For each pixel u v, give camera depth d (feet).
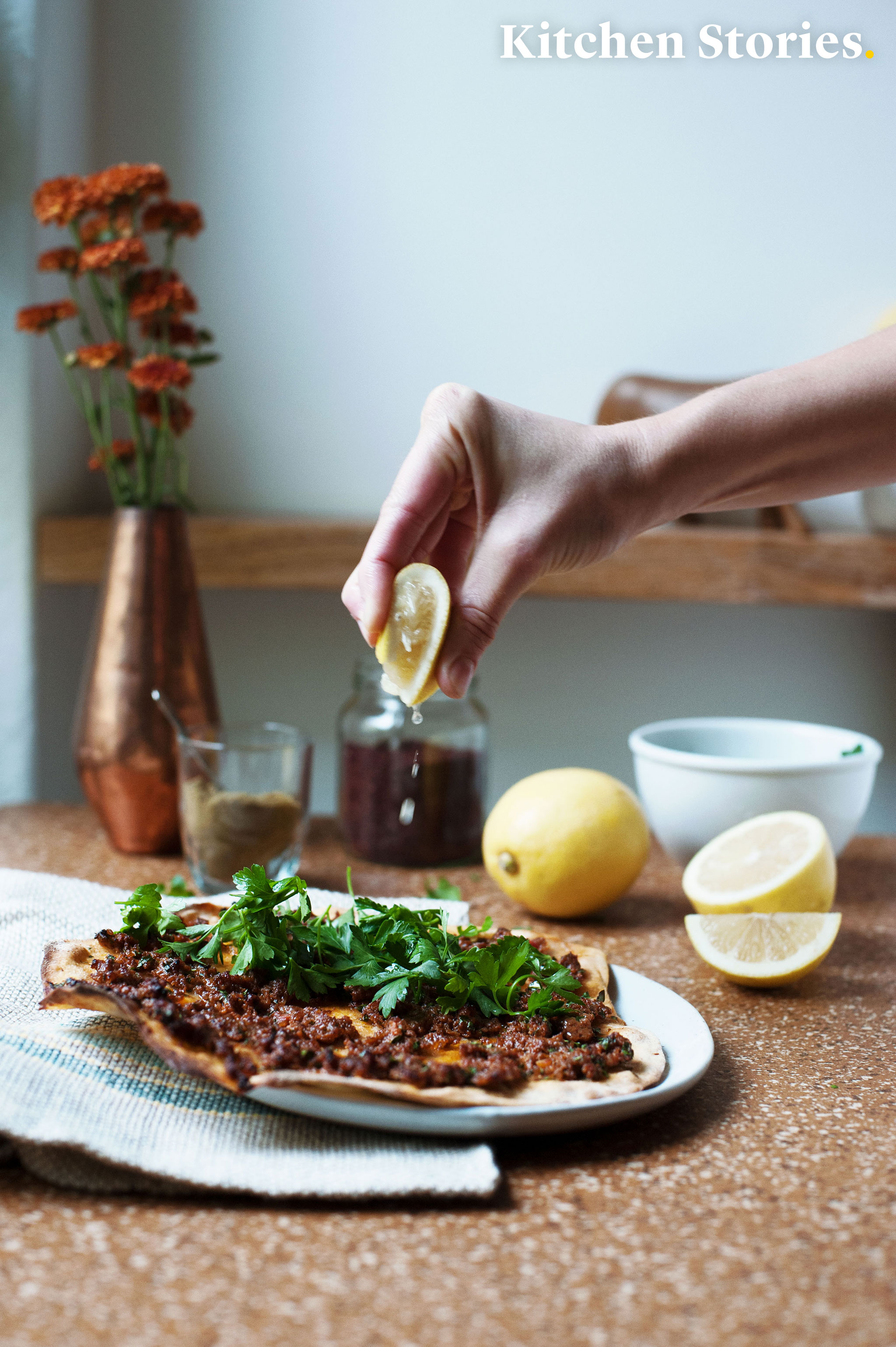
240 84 4.16
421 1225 1.84
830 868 2.55
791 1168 1.95
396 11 4.11
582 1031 2.10
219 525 3.90
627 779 4.31
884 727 4.23
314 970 2.18
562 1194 1.90
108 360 3.04
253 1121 1.96
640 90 4.09
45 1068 2.00
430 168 4.16
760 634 4.23
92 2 4.12
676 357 4.16
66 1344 1.55
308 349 4.24
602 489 2.22
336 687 4.33
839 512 4.09
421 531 2.30
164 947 2.26
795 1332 1.62
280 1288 1.70
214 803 2.78
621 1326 1.62
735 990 2.45
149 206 3.13
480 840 3.10
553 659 4.29
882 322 3.88
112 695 2.97
